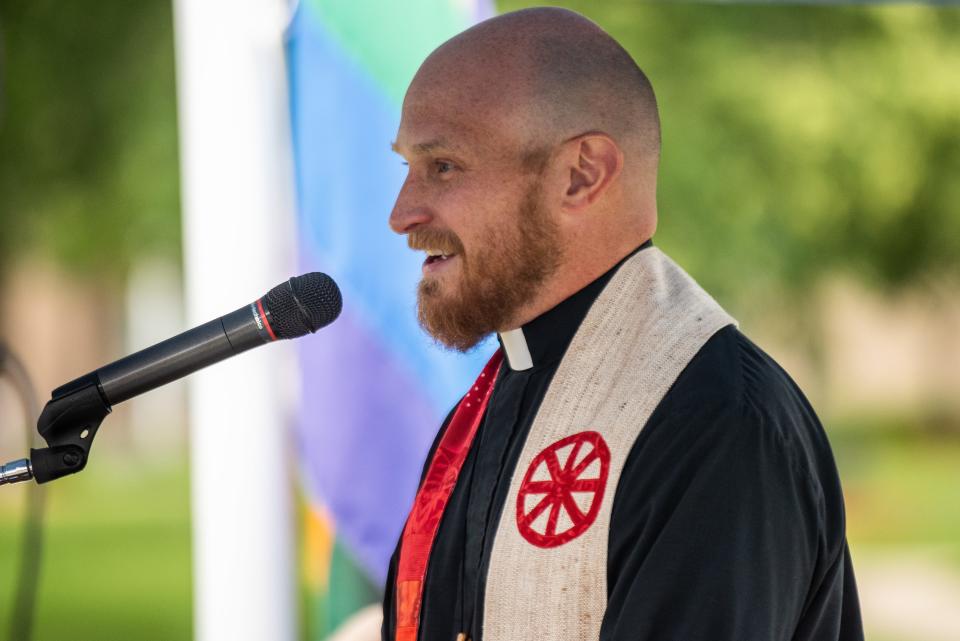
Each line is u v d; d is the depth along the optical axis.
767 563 3.61
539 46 4.13
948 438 49.00
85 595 26.28
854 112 24.31
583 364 4.06
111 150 26.91
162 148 26.55
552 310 4.19
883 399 49.25
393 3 6.52
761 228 23.75
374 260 6.53
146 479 41.16
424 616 4.25
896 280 29.59
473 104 4.10
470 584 4.10
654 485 3.73
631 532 3.74
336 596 6.76
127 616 24.33
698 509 3.62
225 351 4.12
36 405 5.33
